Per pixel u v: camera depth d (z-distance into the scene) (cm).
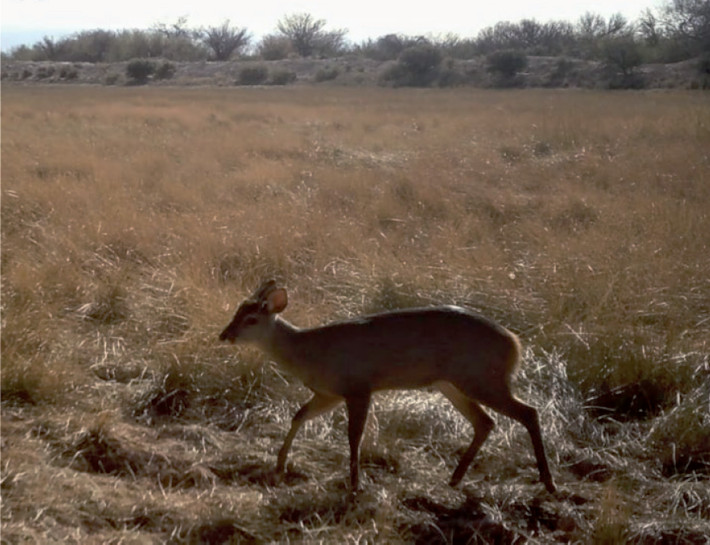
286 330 539
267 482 554
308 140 2048
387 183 1377
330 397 546
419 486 550
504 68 6134
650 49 6069
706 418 618
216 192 1313
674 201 1205
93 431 577
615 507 518
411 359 524
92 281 864
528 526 521
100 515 500
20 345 688
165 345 714
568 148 1873
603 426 635
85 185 1288
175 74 7238
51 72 7406
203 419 634
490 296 810
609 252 925
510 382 534
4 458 538
